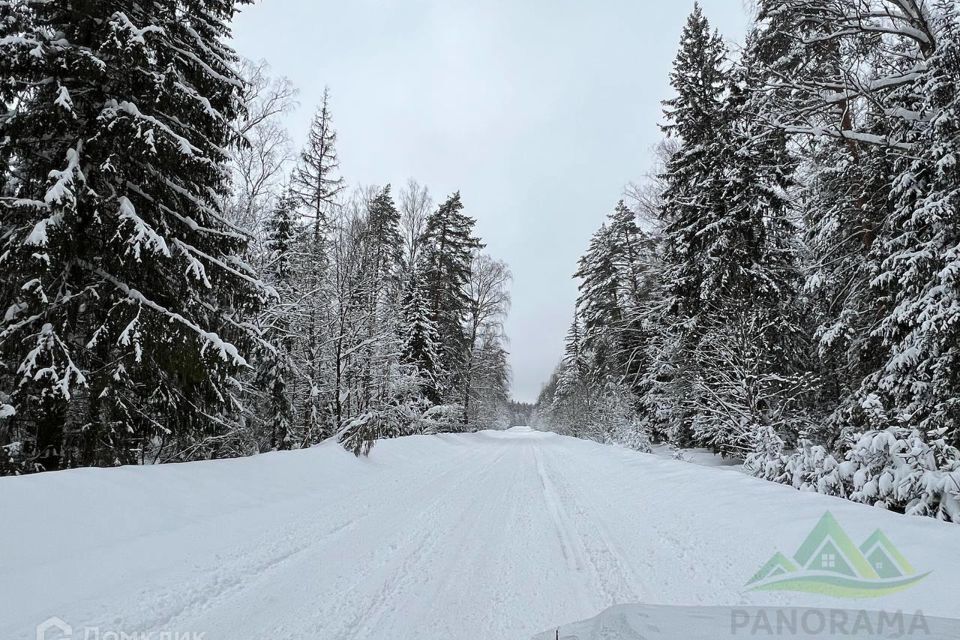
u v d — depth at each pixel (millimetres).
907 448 5785
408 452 14992
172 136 7383
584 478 10781
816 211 12875
